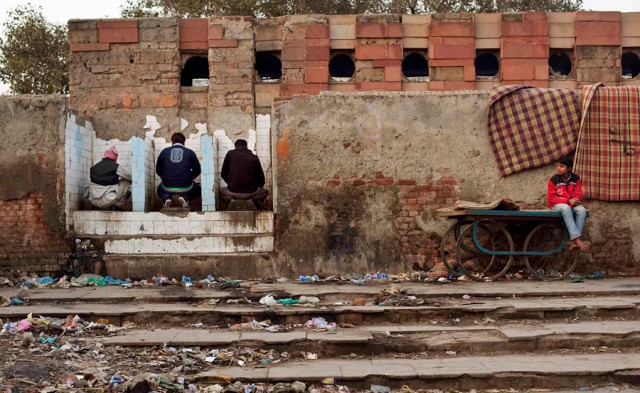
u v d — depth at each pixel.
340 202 11.92
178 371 7.08
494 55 14.86
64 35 22.91
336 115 11.99
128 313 8.85
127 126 14.23
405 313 8.89
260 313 8.84
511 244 11.05
